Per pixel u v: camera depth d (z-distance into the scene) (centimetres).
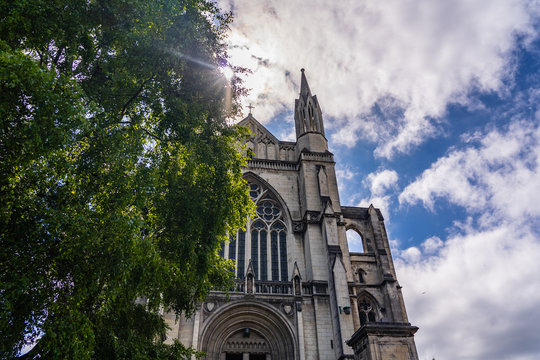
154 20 1838
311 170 4294
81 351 1234
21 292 1128
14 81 1127
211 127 2134
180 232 1866
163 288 1652
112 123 1723
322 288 3572
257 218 4081
